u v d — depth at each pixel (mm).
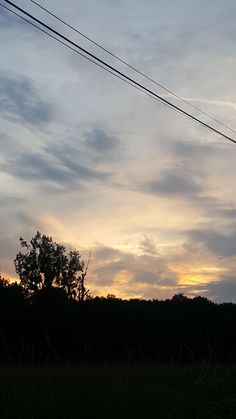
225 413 8117
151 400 7742
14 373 8812
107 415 7109
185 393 8320
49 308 36531
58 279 60219
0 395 7477
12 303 38531
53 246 61250
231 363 10828
